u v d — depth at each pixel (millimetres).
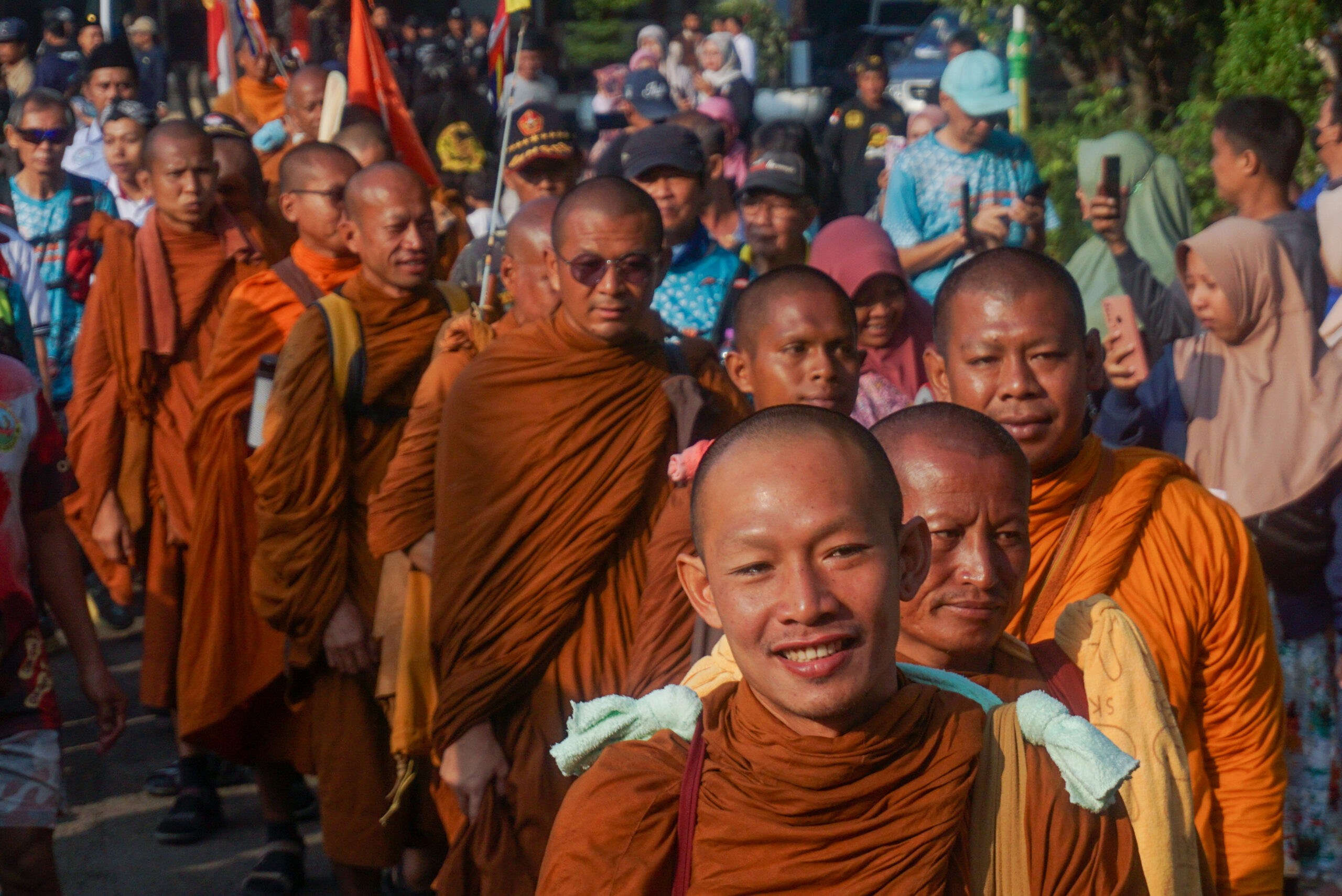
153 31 16781
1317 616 4203
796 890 1724
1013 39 8797
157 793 6480
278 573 4820
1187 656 2859
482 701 3967
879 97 11016
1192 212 7664
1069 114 9508
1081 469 2906
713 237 6473
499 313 5574
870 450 1812
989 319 2869
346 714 4898
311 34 18750
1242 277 4098
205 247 6488
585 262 4000
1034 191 6742
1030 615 2877
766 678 1755
